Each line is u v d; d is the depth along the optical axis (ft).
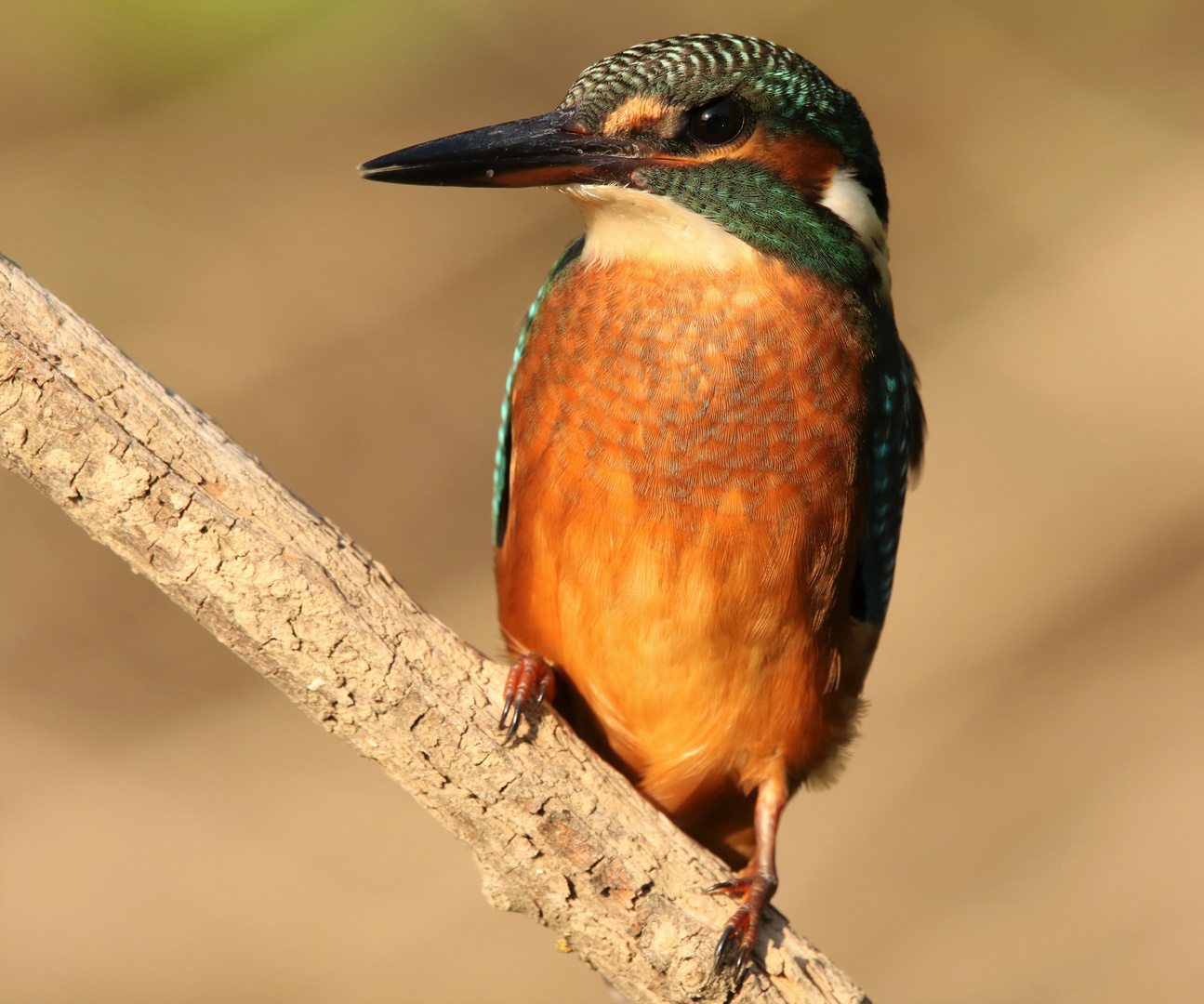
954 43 53.16
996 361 50.21
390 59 47.16
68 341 16.61
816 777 23.47
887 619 47.03
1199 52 52.54
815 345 20.56
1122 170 51.60
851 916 41.22
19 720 43.57
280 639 17.21
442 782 17.90
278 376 48.44
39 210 48.47
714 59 20.94
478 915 40.75
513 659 22.79
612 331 20.61
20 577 46.16
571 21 51.37
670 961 18.37
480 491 48.39
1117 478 48.44
